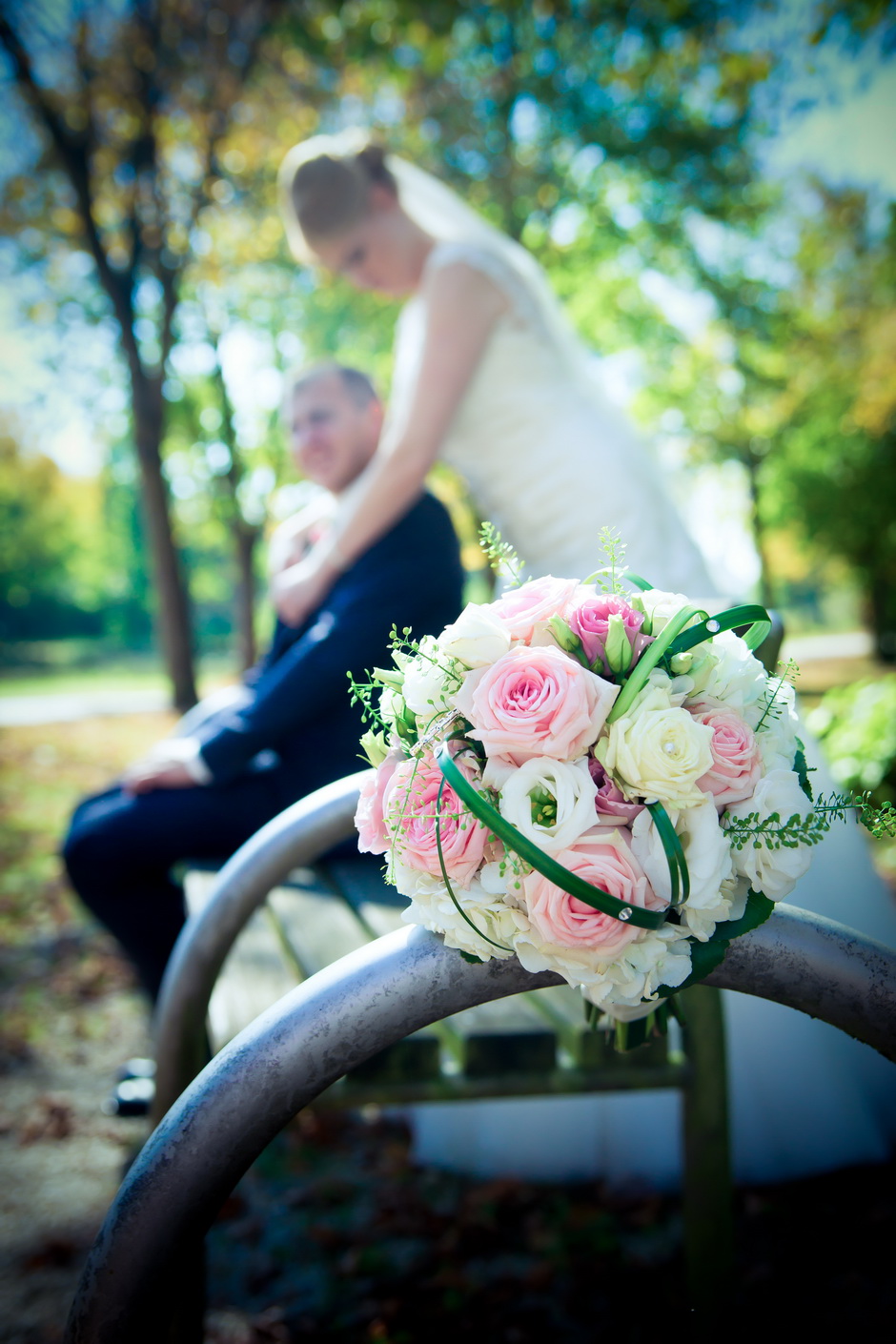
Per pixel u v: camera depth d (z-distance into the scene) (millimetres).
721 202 12094
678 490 2736
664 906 695
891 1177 1952
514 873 701
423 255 2475
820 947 762
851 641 31375
